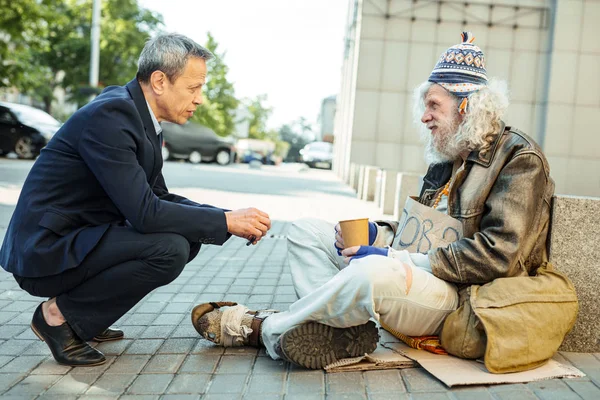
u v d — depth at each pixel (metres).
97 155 2.59
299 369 2.71
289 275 4.95
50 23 19.75
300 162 38.78
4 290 4.20
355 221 2.73
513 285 2.61
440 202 2.98
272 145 43.72
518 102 15.77
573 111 15.34
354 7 20.14
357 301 2.52
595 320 2.94
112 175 2.59
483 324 2.52
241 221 2.79
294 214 9.20
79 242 2.62
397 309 2.61
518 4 15.73
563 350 2.97
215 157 26.09
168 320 3.53
